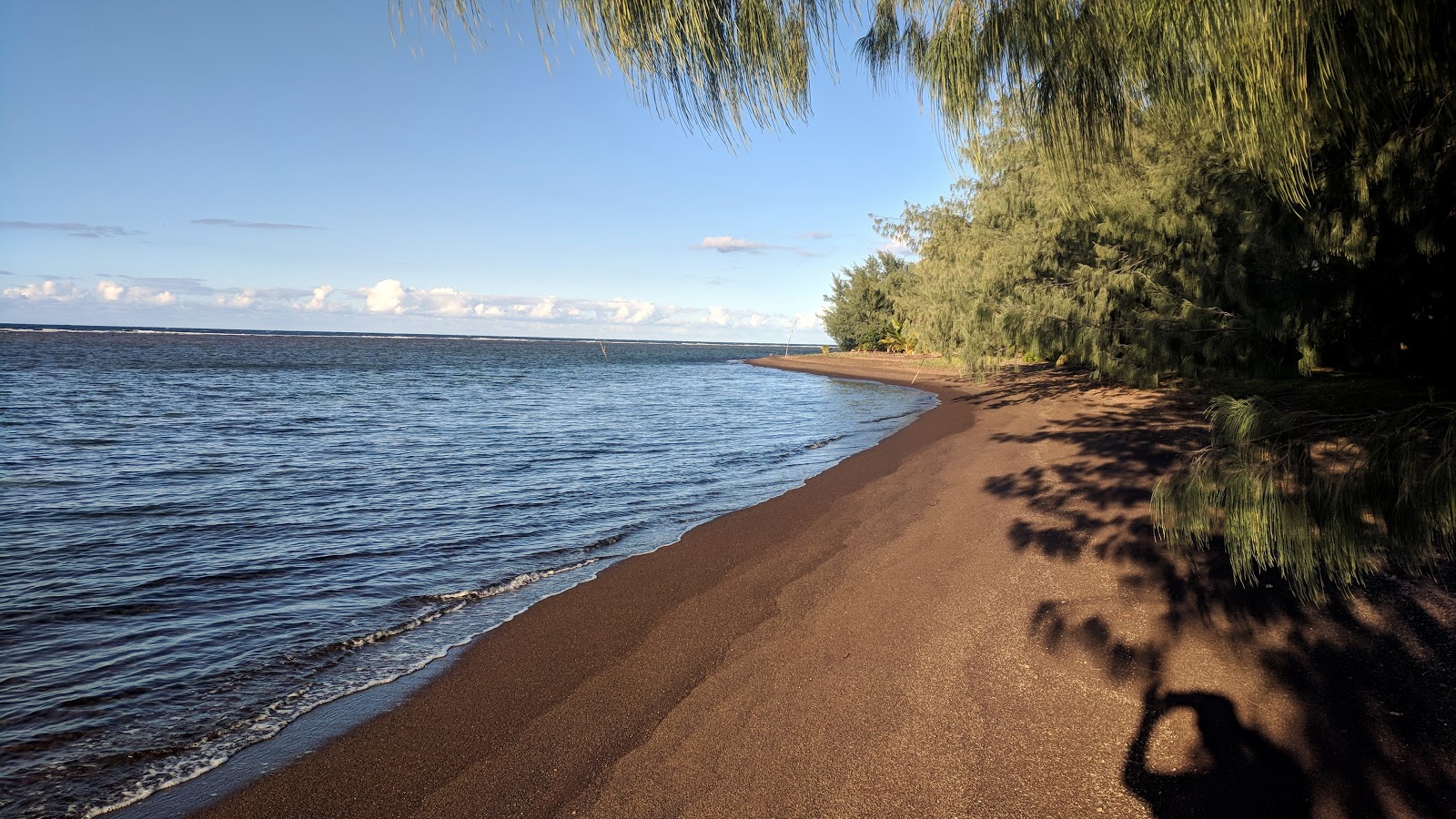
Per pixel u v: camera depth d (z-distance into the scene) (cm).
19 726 416
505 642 527
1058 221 1565
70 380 3431
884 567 648
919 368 4856
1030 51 261
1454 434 198
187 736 405
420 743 389
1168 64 248
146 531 883
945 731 365
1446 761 299
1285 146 221
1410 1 206
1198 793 300
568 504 1044
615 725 398
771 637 508
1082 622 478
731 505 1028
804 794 324
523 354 10569
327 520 945
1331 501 216
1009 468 1092
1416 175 520
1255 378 1338
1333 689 361
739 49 206
